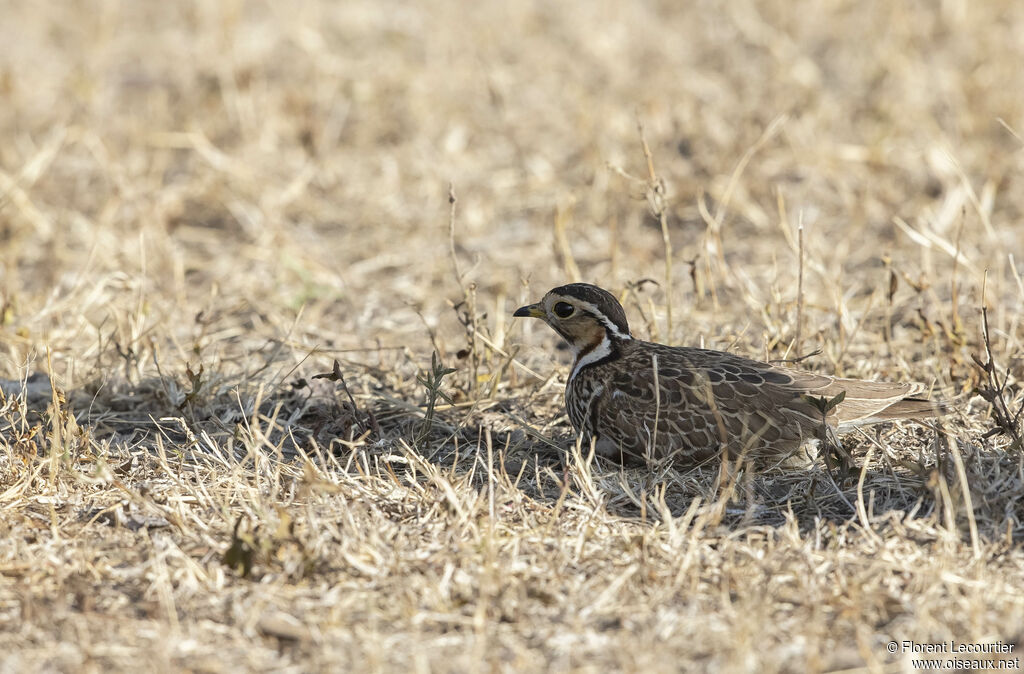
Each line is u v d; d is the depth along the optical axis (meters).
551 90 31.70
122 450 15.95
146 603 12.38
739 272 22.72
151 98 31.36
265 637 11.81
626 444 15.59
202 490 14.56
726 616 12.02
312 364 19.61
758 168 26.66
